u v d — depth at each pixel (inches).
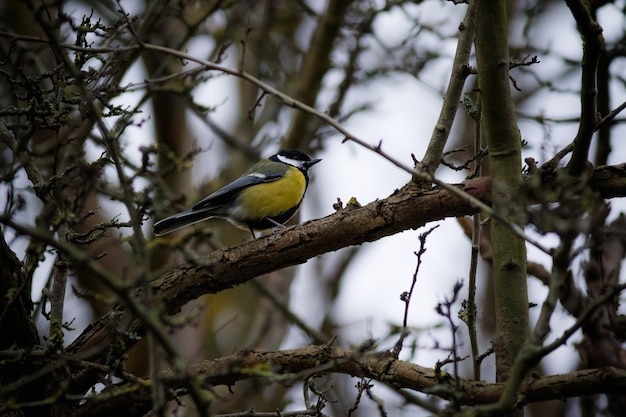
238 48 689.0
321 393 319.0
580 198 220.8
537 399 256.1
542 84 499.8
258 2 673.0
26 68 509.4
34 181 339.0
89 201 514.0
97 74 350.6
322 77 624.4
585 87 255.8
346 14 624.7
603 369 248.2
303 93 627.8
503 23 273.0
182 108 590.9
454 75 321.1
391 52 606.5
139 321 323.0
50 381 320.5
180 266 333.4
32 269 287.3
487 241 420.8
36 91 330.0
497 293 276.2
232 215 507.8
